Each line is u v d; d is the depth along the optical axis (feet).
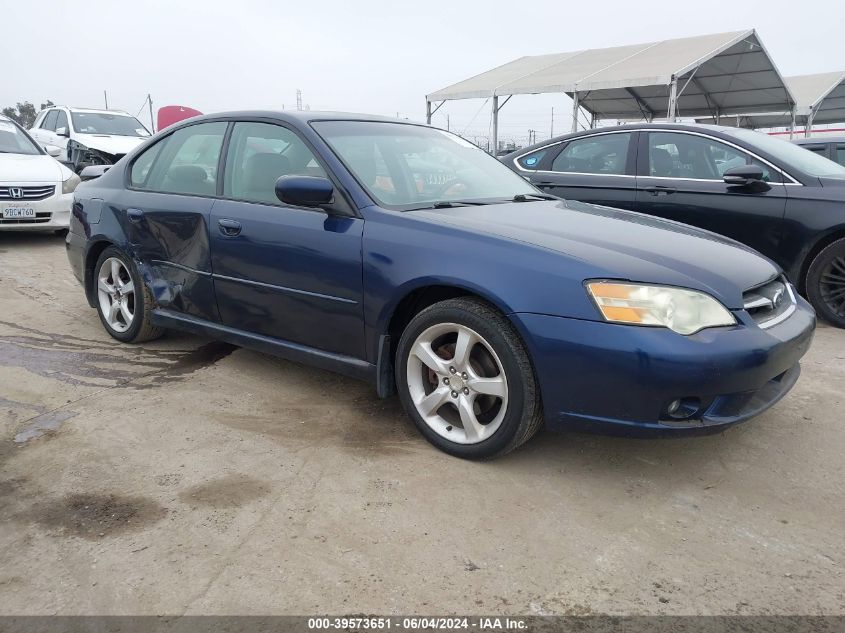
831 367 13.56
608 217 11.17
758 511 8.33
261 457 9.57
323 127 11.51
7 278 20.95
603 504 8.45
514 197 12.17
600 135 19.98
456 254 9.11
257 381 12.51
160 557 7.29
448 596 6.72
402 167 11.59
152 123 93.45
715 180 17.81
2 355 13.76
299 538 7.64
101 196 14.49
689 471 9.32
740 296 8.71
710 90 59.82
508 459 9.57
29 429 10.41
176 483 8.84
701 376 7.96
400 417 10.97
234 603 6.59
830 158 24.21
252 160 11.83
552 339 8.34
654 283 8.27
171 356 13.85
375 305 9.83
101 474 9.05
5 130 29.12
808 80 68.33
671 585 6.91
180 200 12.66
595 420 8.40
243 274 11.48
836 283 16.46
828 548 7.57
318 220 10.51
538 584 6.91
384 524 7.93
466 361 9.21
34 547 7.46
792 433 10.52
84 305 17.89
